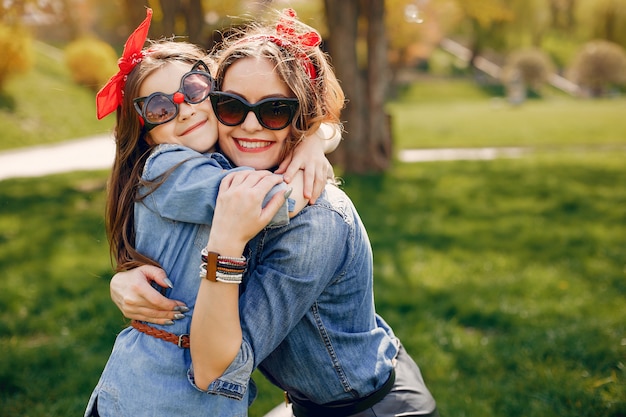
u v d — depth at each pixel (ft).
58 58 75.61
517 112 75.41
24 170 38.93
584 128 55.42
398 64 123.24
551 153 40.47
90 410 5.23
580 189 27.40
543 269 16.39
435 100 131.23
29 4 22.52
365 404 5.27
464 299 14.29
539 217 22.58
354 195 26.99
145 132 5.25
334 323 5.12
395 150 39.99
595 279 15.58
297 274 4.65
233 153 5.08
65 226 22.61
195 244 4.92
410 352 11.87
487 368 11.21
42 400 10.47
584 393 10.00
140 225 5.08
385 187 28.66
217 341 4.39
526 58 140.36
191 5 27.32
